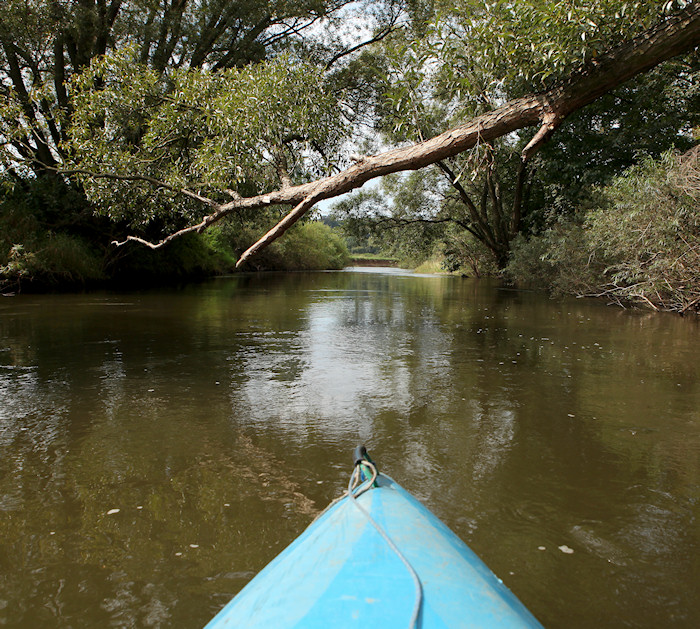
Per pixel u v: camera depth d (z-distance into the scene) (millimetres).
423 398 4043
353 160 4242
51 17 12609
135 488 2475
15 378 4547
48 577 1789
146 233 17234
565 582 1770
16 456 2859
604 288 12180
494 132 3965
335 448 3008
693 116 13234
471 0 4242
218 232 25641
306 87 6297
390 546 1096
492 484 2533
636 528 2131
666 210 8234
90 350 5785
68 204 14836
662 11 3648
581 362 5355
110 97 7918
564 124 14375
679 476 2645
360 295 14055
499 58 4254
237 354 5688
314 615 872
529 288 17219
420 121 4801
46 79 14250
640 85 13547
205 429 3316
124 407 3760
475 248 23266
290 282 20688
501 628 831
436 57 4469
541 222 18453
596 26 3619
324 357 5586
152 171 7516
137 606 1640
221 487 2488
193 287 16422
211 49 15453
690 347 6195
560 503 2340
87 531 2088
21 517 2199
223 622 949
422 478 2594
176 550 1954
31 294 12820
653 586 1755
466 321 8594
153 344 6199
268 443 3080
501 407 3814
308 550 1155
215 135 7078
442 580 968
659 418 3566
